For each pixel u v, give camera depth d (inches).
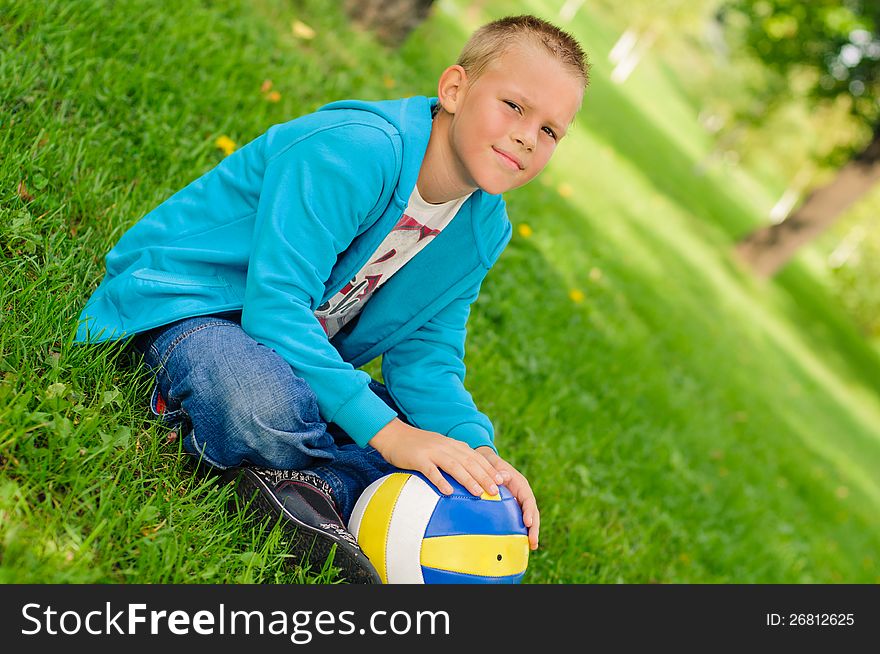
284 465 80.7
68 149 118.3
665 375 277.9
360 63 243.4
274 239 78.7
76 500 72.5
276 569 78.2
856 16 617.3
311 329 80.0
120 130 134.9
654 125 964.0
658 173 714.8
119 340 84.1
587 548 134.2
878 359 805.9
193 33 177.0
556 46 80.1
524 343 182.7
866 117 669.9
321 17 246.8
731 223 805.9
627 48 1270.9
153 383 85.7
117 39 153.3
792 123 1170.6
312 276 80.1
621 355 247.8
